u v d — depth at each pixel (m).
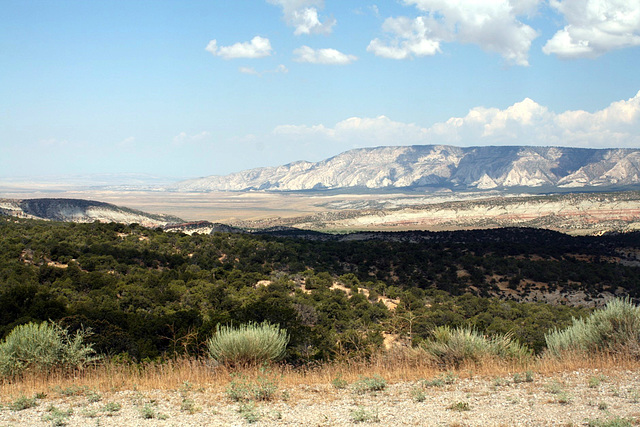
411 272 68.19
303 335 18.97
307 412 9.47
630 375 11.03
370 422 8.65
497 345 14.27
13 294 26.72
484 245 90.94
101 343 17.94
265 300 37.53
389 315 38.78
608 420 8.06
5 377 12.55
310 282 51.38
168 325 19.91
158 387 11.81
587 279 69.94
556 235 120.31
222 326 16.36
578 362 12.34
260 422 8.88
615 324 13.37
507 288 65.69
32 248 48.88
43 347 13.43
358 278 61.69
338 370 13.45
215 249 64.94
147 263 52.44
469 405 9.45
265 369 12.93
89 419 9.24
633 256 91.31
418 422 8.52
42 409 9.97
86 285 40.06
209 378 12.56
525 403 9.40
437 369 13.06
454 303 50.41
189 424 8.86
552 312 46.00
